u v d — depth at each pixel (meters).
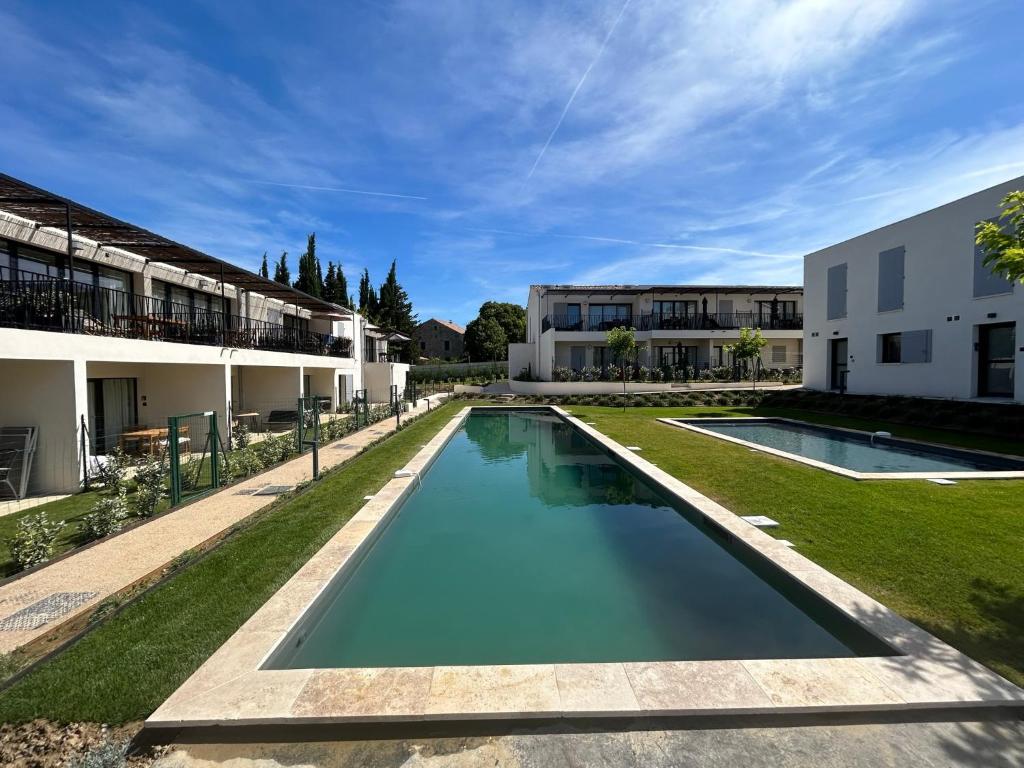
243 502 6.59
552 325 27.19
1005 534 4.79
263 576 4.12
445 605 4.27
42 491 7.02
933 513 5.48
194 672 2.78
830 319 18.48
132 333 9.55
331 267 37.16
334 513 6.00
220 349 10.70
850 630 3.31
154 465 7.00
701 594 4.38
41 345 6.54
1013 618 3.26
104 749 2.09
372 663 3.40
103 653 2.98
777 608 4.07
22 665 2.90
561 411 18.97
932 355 14.34
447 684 2.67
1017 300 12.10
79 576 4.21
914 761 2.16
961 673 2.70
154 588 3.89
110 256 10.12
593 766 2.15
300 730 2.38
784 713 2.46
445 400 25.30
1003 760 2.16
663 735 2.33
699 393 21.08
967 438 10.98
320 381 18.64
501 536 6.02
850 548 4.52
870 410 14.71
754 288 25.62
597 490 8.20
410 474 8.27
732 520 5.43
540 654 3.49
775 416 16.45
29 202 7.47
